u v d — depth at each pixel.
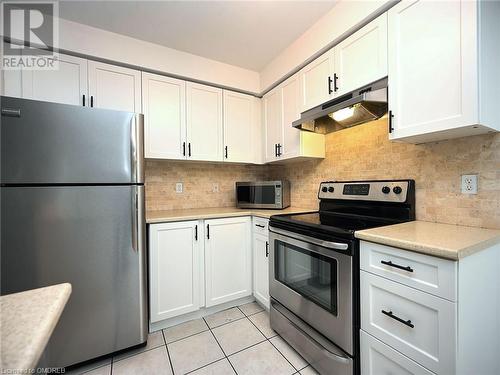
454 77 1.04
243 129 2.46
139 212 1.53
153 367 1.42
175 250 1.83
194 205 2.53
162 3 1.51
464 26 1.01
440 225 1.31
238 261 2.12
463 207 1.28
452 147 1.32
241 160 2.44
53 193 1.31
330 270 1.29
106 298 1.45
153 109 2.00
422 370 0.93
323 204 2.04
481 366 0.97
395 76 1.27
